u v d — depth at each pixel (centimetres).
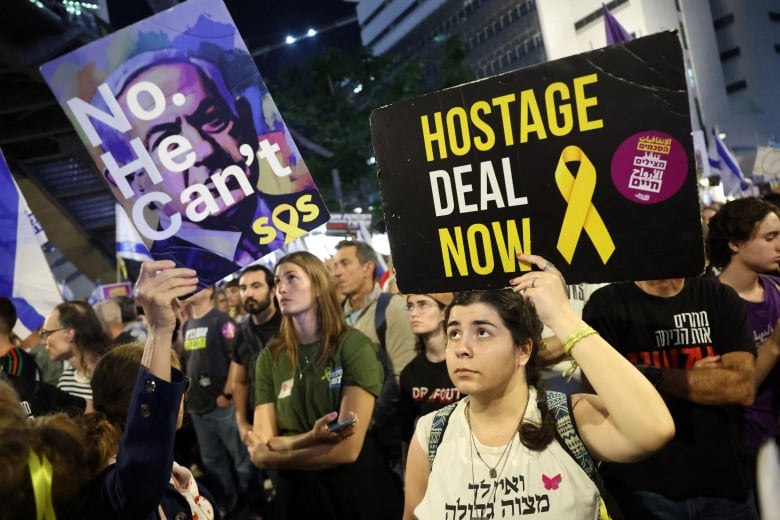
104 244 3391
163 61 245
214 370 640
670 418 186
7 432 157
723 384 278
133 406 185
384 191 234
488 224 221
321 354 360
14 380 350
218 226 245
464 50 2405
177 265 244
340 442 341
